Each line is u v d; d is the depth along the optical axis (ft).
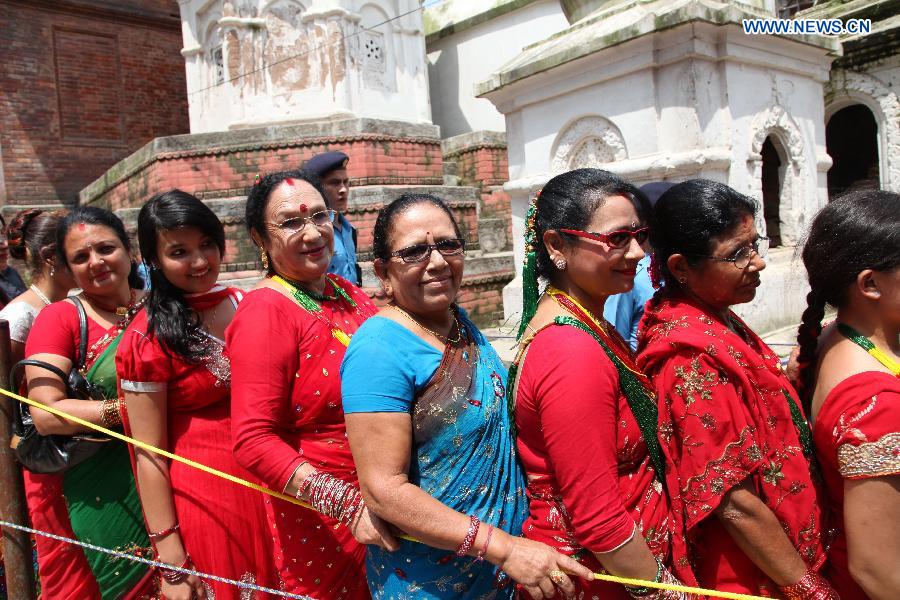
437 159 29.89
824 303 5.77
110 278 8.86
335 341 7.06
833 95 23.82
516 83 19.90
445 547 5.27
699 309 5.89
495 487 5.73
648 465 5.56
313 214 7.18
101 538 8.70
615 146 17.94
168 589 7.57
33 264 10.62
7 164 37.63
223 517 7.59
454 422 5.60
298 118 30.48
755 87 17.31
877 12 23.12
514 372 5.69
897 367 5.29
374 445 5.45
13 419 9.05
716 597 5.56
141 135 42.04
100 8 40.16
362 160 27.50
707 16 15.67
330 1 29.99
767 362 5.94
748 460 5.19
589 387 4.98
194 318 7.78
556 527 5.50
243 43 30.89
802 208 18.79
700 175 16.49
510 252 30.01
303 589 6.98
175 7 43.39
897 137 22.45
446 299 5.79
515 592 6.10
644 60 16.67
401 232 5.72
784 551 5.28
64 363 8.57
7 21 37.55
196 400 7.72
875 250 5.28
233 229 25.70
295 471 6.24
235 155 28.30
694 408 5.30
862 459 5.00
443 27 38.86
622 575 5.07
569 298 5.63
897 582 4.96
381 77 32.01
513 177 21.15
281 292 7.11
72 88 39.65
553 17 34.19
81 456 8.34
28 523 9.33
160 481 7.57
